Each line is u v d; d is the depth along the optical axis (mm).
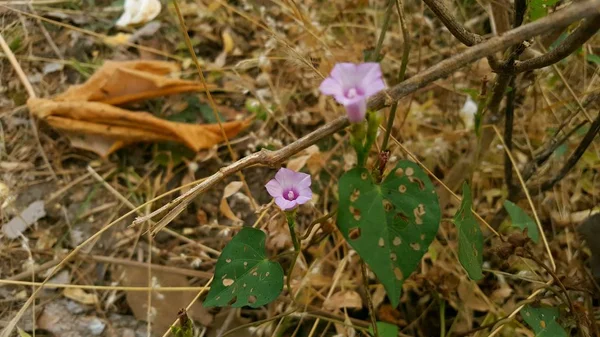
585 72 354
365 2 447
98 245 333
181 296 309
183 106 394
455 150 367
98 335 298
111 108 355
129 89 373
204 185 207
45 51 421
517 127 366
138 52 429
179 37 438
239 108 402
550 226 332
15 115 383
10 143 372
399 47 421
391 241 166
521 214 264
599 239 267
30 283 270
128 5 416
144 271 319
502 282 300
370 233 165
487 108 285
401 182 171
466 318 290
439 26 433
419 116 381
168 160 370
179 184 363
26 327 297
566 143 329
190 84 386
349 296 293
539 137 358
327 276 315
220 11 444
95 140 365
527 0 214
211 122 390
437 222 167
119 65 371
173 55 428
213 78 413
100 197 354
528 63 211
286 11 389
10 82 399
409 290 311
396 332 255
